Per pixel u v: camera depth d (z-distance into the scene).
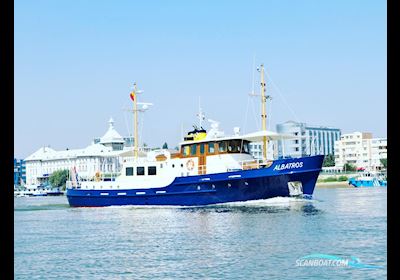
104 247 36.72
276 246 33.91
